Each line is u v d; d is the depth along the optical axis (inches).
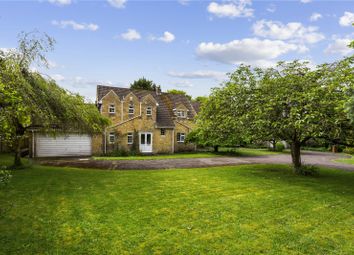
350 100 202.1
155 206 276.4
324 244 189.6
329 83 397.1
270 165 668.1
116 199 302.2
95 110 585.9
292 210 270.7
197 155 978.7
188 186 379.6
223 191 350.0
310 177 479.2
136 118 1062.4
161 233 204.1
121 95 1073.5
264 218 243.9
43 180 409.1
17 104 351.3
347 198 325.1
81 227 213.6
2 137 331.3
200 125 570.6
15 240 186.9
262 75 493.7
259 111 422.3
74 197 308.3
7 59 418.6
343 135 413.4
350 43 277.6
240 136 487.5
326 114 382.6
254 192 346.9
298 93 395.2
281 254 173.0
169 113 1210.0
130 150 1035.3
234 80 509.0
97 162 722.8
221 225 223.8
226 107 510.9
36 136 868.6
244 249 179.2
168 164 684.7
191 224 224.7
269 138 480.7
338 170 605.0
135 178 443.2
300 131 419.5
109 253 170.1
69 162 717.9
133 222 227.1
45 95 449.1
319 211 269.6
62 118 498.0
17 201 287.3
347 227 225.0
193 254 170.9
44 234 198.5
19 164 538.9
